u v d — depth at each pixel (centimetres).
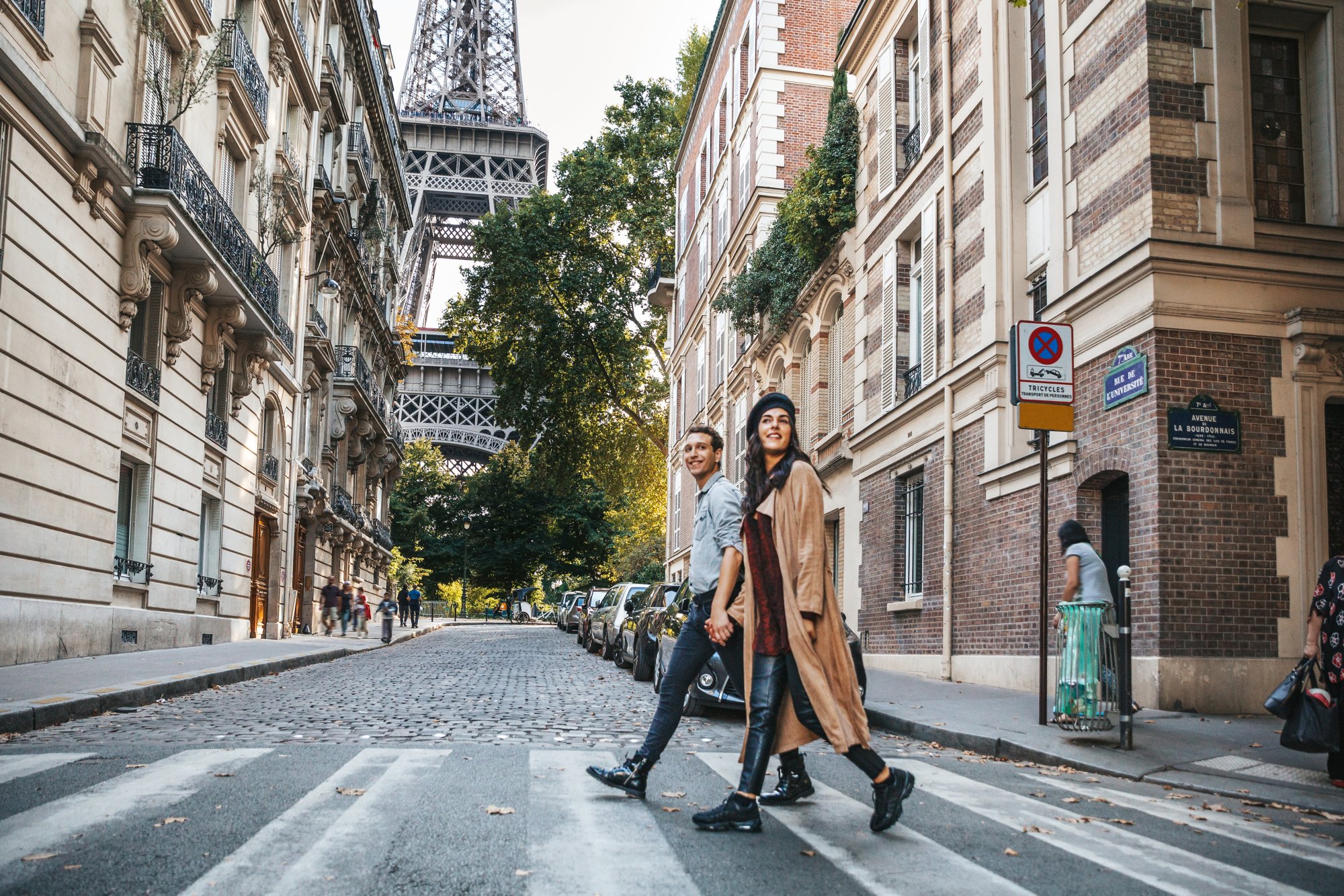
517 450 6794
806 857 409
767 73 2628
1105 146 1053
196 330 1861
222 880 358
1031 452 1183
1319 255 985
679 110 4200
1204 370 955
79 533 1398
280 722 874
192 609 1892
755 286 2339
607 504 6775
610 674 1628
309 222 2828
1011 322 1264
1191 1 1004
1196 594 923
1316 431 964
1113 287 1012
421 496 7206
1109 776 657
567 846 416
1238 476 946
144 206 1524
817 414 2064
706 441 527
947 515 1386
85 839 412
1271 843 463
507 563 6725
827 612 451
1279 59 1059
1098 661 765
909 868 395
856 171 1894
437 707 1030
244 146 2136
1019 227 1281
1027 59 1300
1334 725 591
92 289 1427
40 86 1229
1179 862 420
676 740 807
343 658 2011
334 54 3206
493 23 8862
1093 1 1083
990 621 1269
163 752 647
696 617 523
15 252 1216
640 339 4259
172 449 1770
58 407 1330
